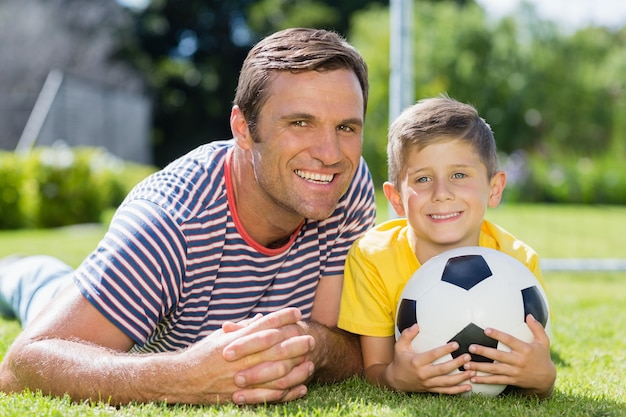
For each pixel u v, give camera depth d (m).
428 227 2.43
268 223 2.29
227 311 2.36
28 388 1.99
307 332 2.19
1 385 2.07
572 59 15.74
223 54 29.19
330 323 2.57
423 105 2.57
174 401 1.93
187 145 28.89
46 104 17.94
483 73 15.83
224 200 2.26
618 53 15.57
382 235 2.56
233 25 29.33
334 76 2.13
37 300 3.35
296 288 2.48
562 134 15.73
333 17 27.31
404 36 4.92
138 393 1.93
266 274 2.38
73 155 11.43
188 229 2.18
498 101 15.84
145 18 28.09
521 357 2.01
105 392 1.93
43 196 11.10
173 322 2.35
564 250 7.92
